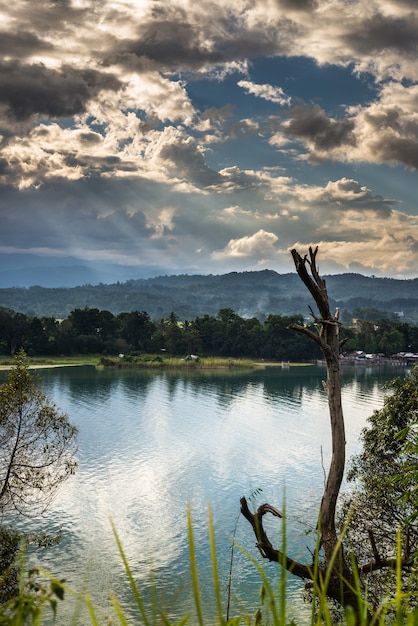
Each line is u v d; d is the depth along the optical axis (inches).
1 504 1044.5
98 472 2322.8
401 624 69.9
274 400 4244.6
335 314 374.3
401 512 772.6
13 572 697.0
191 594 1290.6
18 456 1047.0
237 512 1882.4
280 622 71.1
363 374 6565.0
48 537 951.0
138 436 2984.7
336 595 280.1
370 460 917.2
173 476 2303.2
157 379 5511.8
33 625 74.0
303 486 2149.4
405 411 888.9
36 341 7381.9
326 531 340.8
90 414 3577.8
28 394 1032.2
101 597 1294.3
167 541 1652.3
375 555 348.2
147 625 71.5
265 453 2674.7
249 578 1374.3
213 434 3058.6
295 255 366.6
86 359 7293.3
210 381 5423.2
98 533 1696.6
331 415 366.3
